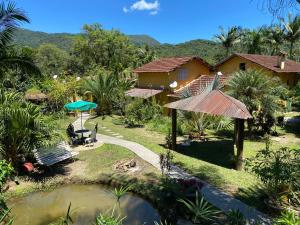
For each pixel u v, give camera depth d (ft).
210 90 50.16
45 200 34.65
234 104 42.01
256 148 53.62
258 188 34.32
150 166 43.01
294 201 27.94
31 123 38.96
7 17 41.01
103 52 210.79
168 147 53.47
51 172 41.50
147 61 199.52
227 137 62.90
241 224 19.10
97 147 53.83
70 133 57.72
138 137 63.10
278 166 27.71
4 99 40.96
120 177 39.14
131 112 80.59
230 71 107.96
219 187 34.81
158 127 71.41
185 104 48.49
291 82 105.29
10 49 44.88
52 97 92.94
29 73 47.39
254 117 60.54
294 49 157.58
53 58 212.43
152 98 87.92
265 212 28.14
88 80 99.60
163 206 30.45
